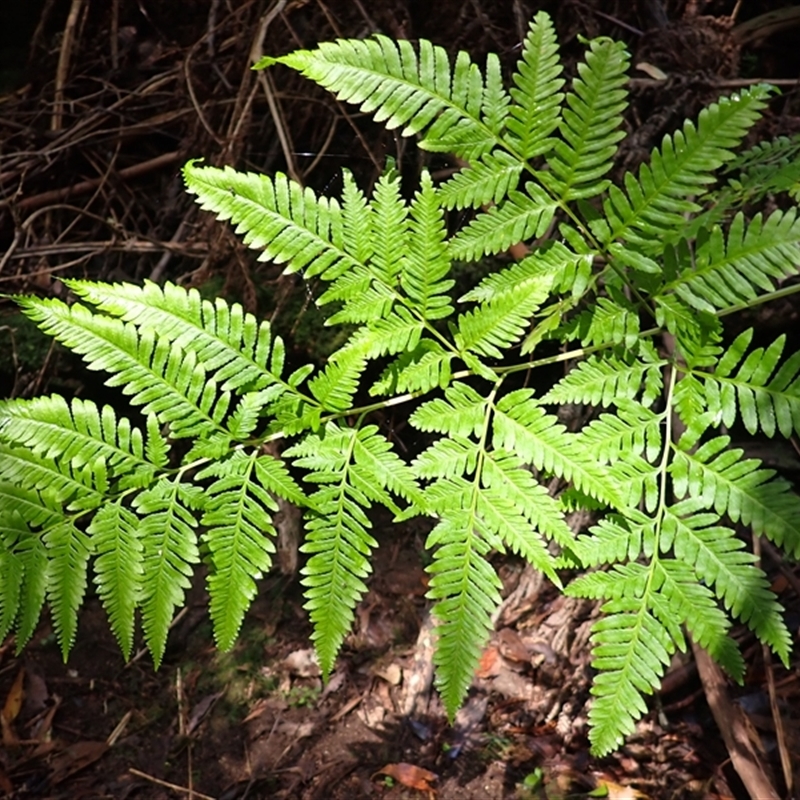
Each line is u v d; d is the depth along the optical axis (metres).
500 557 1.21
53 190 1.42
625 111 1.14
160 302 0.67
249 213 0.65
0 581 0.67
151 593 0.67
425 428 0.68
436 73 0.65
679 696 1.06
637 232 0.67
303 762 1.06
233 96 1.33
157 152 1.46
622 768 1.01
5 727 1.12
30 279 1.30
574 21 1.22
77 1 1.51
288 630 1.18
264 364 0.68
